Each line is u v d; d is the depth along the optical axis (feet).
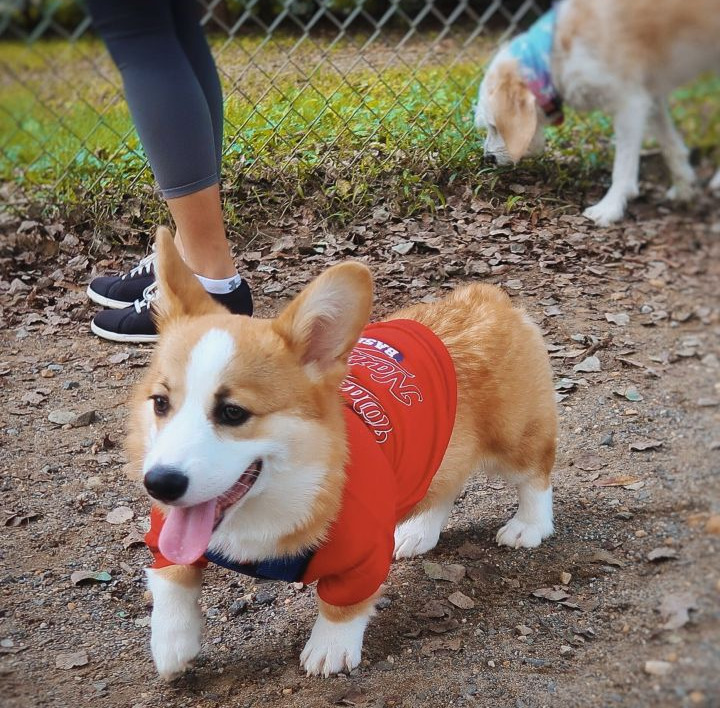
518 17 6.05
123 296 5.64
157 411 3.67
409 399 3.92
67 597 4.12
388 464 3.79
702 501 3.74
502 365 4.21
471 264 6.10
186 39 5.09
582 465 4.68
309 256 6.30
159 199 6.48
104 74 6.85
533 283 5.92
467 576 4.21
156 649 3.77
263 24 6.57
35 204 6.57
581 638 3.83
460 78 7.11
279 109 6.81
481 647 3.88
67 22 5.50
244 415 3.58
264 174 6.70
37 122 6.98
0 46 5.62
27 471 4.70
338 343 3.71
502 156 6.81
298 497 3.64
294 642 3.96
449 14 6.95
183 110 4.81
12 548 4.32
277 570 3.76
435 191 6.75
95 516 4.49
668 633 3.51
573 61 4.93
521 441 4.26
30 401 5.10
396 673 3.81
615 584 4.02
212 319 3.74
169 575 3.79
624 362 5.23
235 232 6.41
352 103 6.79
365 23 7.02
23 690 3.73
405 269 6.10
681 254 4.26
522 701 3.64
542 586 4.13
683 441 4.08
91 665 3.85
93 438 4.90
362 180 6.71
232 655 3.91
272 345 3.66
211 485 3.50
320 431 3.67
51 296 5.90
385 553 3.73
